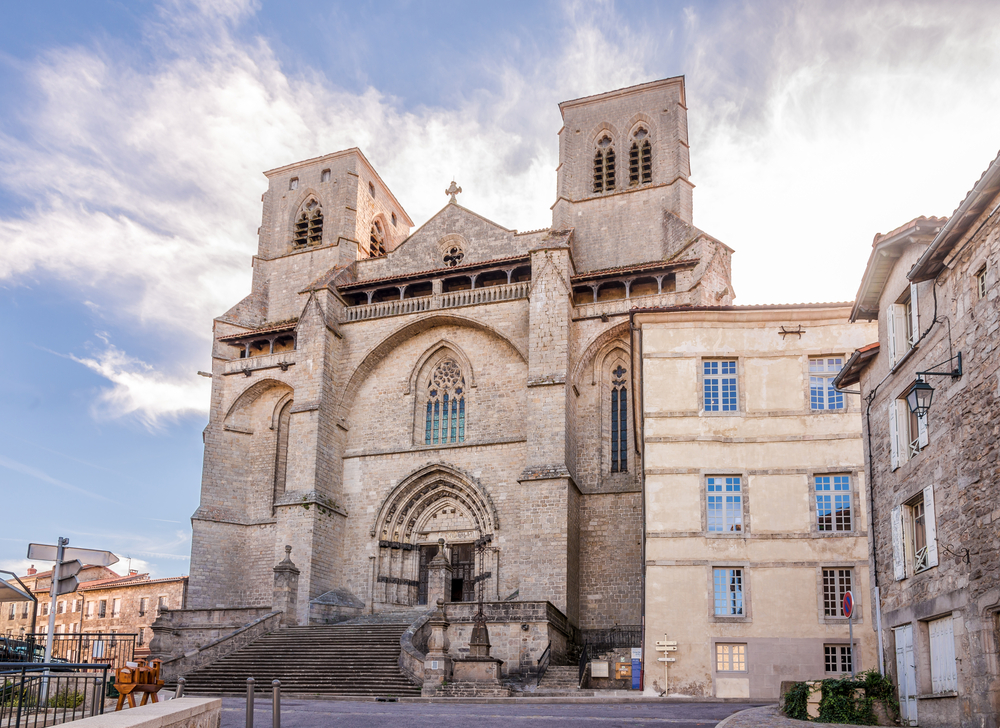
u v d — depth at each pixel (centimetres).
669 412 3312
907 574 2234
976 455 1858
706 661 3055
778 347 3328
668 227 5906
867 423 2612
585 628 4891
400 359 5853
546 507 4816
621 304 5306
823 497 3156
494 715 2427
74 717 1507
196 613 4744
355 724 2212
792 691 2308
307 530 5259
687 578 3141
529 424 5044
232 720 2311
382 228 7506
